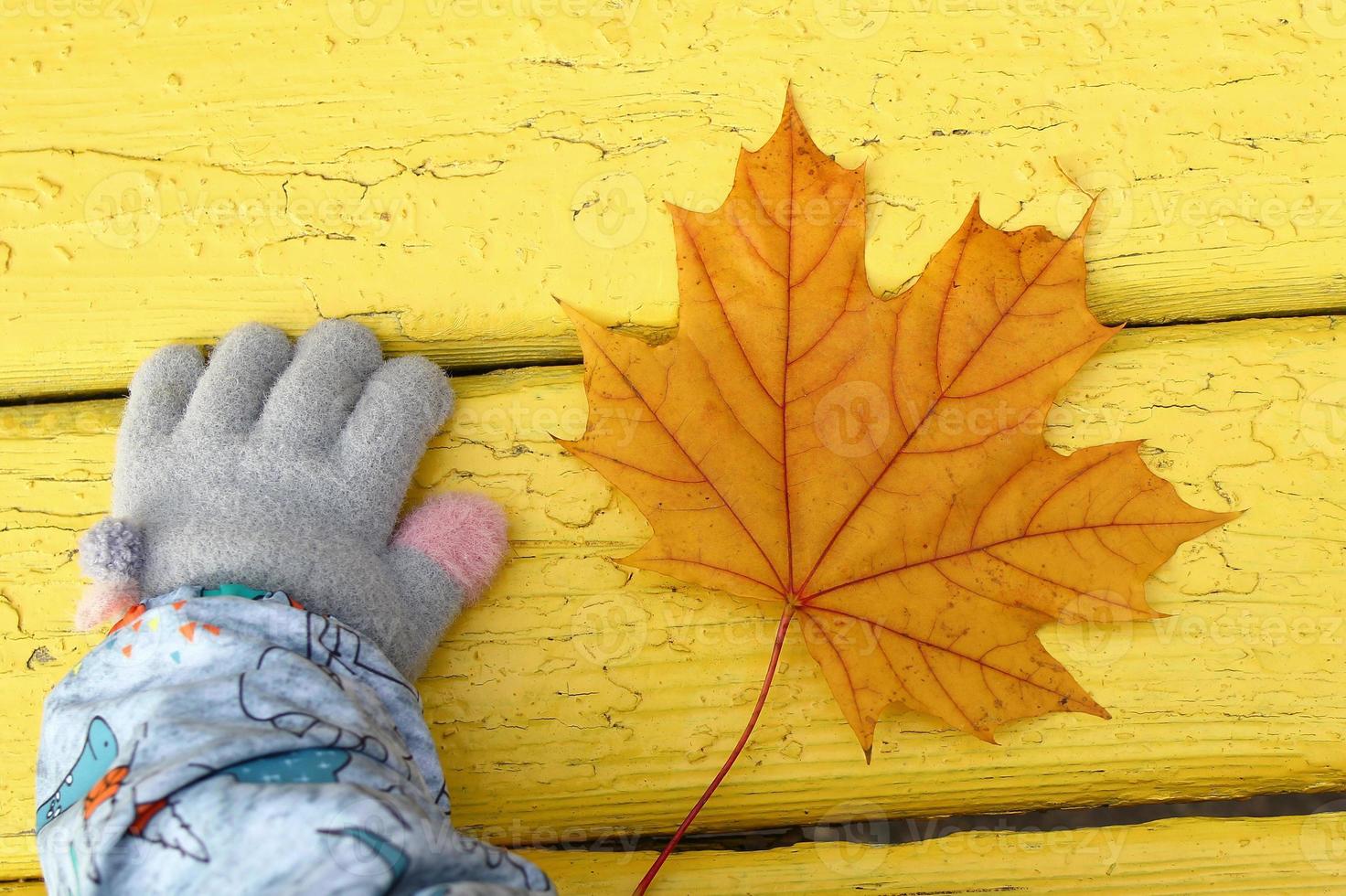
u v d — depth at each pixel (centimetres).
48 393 43
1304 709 41
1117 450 39
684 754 41
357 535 40
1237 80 44
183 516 39
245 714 34
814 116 44
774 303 40
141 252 43
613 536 42
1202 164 43
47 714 36
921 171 43
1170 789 41
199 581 38
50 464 43
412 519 41
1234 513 40
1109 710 41
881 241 43
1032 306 40
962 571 39
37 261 43
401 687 37
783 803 41
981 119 44
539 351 43
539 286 43
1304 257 43
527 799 41
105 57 45
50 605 42
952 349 40
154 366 41
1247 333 43
